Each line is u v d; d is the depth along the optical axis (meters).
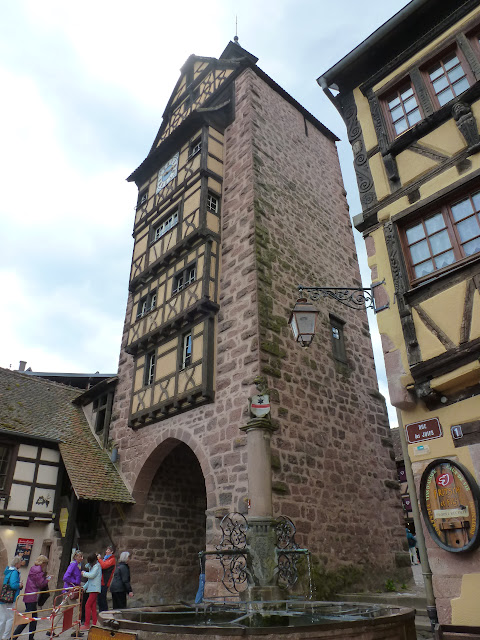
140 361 11.77
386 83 7.60
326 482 9.09
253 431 5.88
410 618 4.34
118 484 10.90
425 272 6.20
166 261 11.84
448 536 4.98
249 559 5.05
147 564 10.38
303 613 4.56
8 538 10.00
